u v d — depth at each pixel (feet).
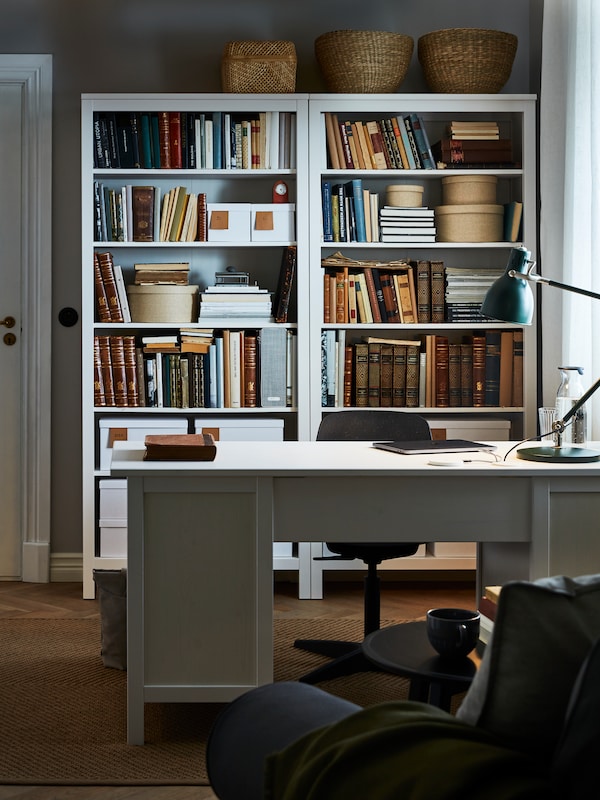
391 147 14.33
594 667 3.22
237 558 8.76
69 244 15.03
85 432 14.10
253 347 14.34
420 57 14.47
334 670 10.34
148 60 14.97
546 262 13.62
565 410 9.76
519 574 9.35
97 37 14.94
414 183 15.14
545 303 13.69
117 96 13.87
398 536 8.91
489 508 8.94
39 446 15.08
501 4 15.15
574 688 3.29
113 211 14.23
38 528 15.14
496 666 3.68
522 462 9.23
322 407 14.33
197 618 8.77
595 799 3.06
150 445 9.15
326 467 8.77
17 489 15.24
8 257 15.07
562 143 13.44
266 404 14.32
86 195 14.02
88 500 14.12
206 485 8.69
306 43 15.14
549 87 13.47
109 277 14.17
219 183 15.03
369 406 14.39
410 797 3.35
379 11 15.15
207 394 14.35
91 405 14.10
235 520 8.75
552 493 8.95
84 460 14.12
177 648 8.78
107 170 14.12
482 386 14.49
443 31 13.98
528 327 14.28
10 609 13.58
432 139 15.16
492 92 14.26
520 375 14.42
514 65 15.23
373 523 8.88
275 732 4.52
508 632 3.69
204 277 15.16
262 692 5.01
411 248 14.76
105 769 8.25
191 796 7.77
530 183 14.29
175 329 15.07
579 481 8.92
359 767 3.62
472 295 14.42
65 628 12.64
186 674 8.80
